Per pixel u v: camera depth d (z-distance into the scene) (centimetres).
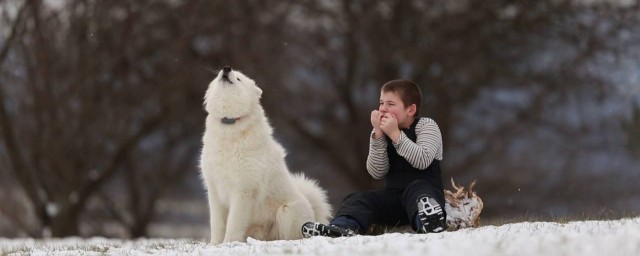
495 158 5134
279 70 4728
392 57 4603
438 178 1322
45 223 4562
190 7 4528
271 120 4700
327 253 979
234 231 1360
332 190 5466
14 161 4484
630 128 4838
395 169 1327
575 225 1216
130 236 5347
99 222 5369
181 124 4862
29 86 4419
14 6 4322
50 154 4356
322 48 4956
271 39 4700
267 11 4716
